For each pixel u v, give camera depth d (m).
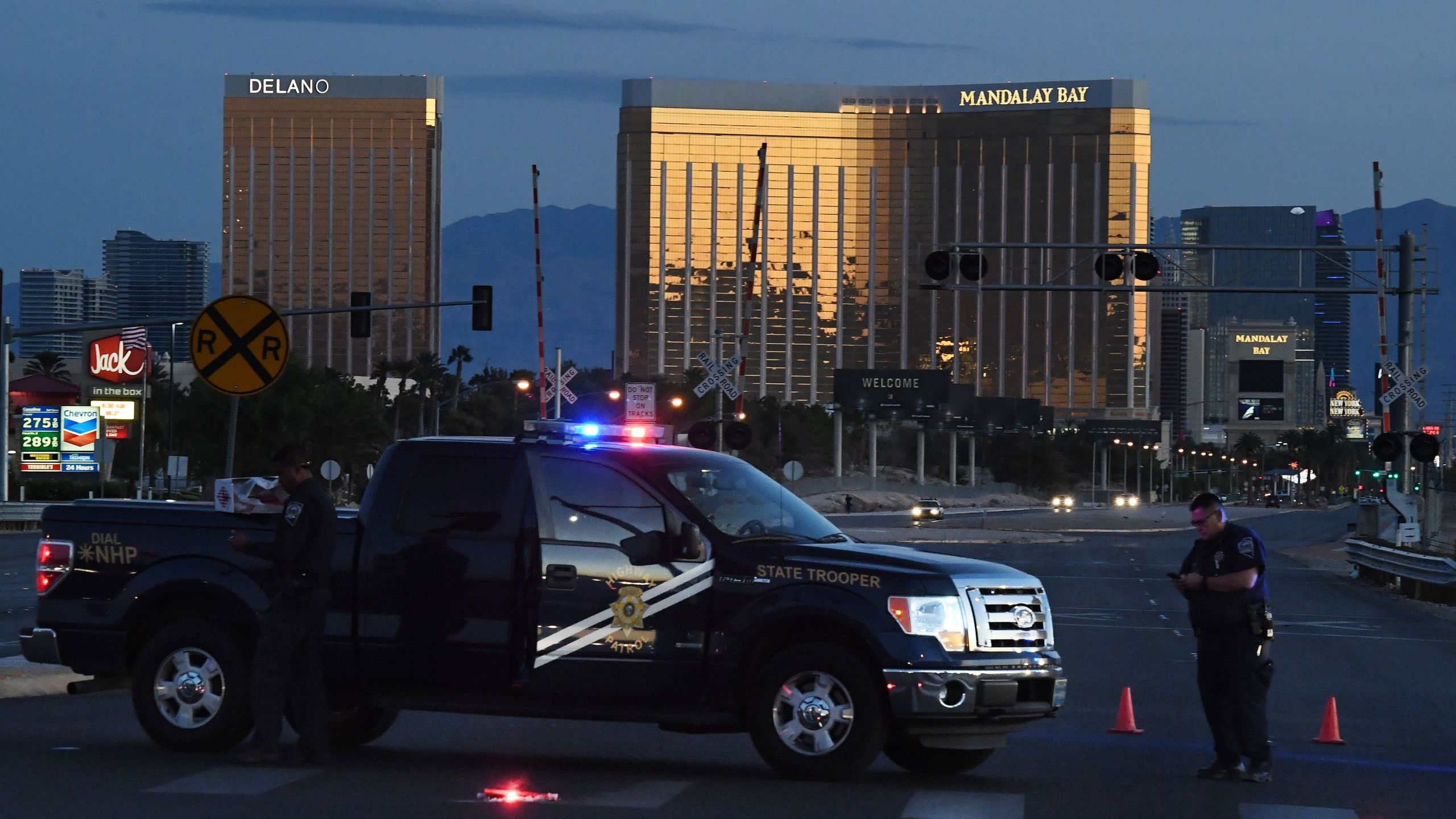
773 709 20.02
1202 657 21.67
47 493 138.88
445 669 20.81
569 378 70.12
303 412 157.12
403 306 69.88
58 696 29.06
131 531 22.17
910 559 20.47
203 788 18.86
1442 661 41.34
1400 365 69.94
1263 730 21.36
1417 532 72.31
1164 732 26.72
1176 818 18.39
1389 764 23.48
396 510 21.25
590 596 20.45
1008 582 20.45
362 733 23.17
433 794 18.78
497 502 20.97
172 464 117.44
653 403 65.06
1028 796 19.75
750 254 63.47
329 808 17.70
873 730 19.75
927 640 19.67
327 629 21.23
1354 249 68.25
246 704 21.61
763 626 20.06
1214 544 21.66
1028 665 20.12
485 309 70.38
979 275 64.44
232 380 28.88
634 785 19.75
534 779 20.17
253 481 22.05
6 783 19.17
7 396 98.50
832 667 19.83
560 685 20.48
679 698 20.28
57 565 22.30
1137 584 75.00
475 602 20.75
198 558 21.92
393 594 21.02
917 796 19.31
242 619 21.59
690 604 20.28
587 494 20.78
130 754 21.67
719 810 17.97
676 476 20.91
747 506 21.25
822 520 21.86
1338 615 57.47
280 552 20.45
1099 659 40.47
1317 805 19.52
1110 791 20.31
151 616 22.36
